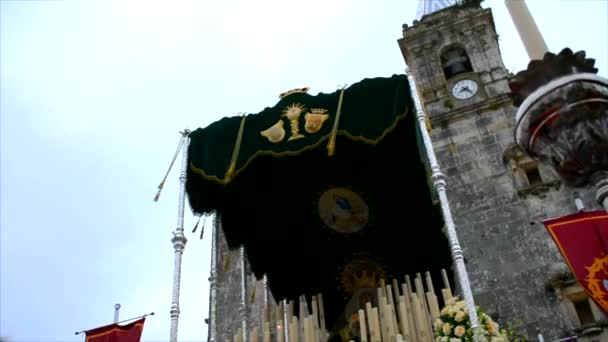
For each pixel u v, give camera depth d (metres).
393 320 15.12
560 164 10.52
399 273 18.70
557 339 19.25
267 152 15.28
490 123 26.30
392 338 14.77
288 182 17.75
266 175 17.30
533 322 19.94
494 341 13.83
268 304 18.39
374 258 19.05
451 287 18.06
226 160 15.51
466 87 28.11
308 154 16.80
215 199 17.05
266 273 19.09
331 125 15.11
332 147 14.43
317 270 19.16
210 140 15.98
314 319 16.17
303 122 15.45
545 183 23.47
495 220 23.20
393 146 16.52
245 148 15.56
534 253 21.73
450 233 11.88
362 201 18.45
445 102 27.80
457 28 31.12
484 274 21.80
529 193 23.52
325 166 17.41
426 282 17.92
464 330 13.81
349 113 15.17
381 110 14.97
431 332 14.84
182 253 14.44
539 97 10.48
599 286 14.02
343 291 18.97
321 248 19.08
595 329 18.97
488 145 25.62
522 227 22.64
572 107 10.21
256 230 18.66
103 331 16.02
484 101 27.00
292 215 18.78
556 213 22.55
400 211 18.45
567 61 10.63
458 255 11.52
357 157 17.11
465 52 30.56
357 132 14.80
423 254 18.55
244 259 19.94
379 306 15.89
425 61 30.36
